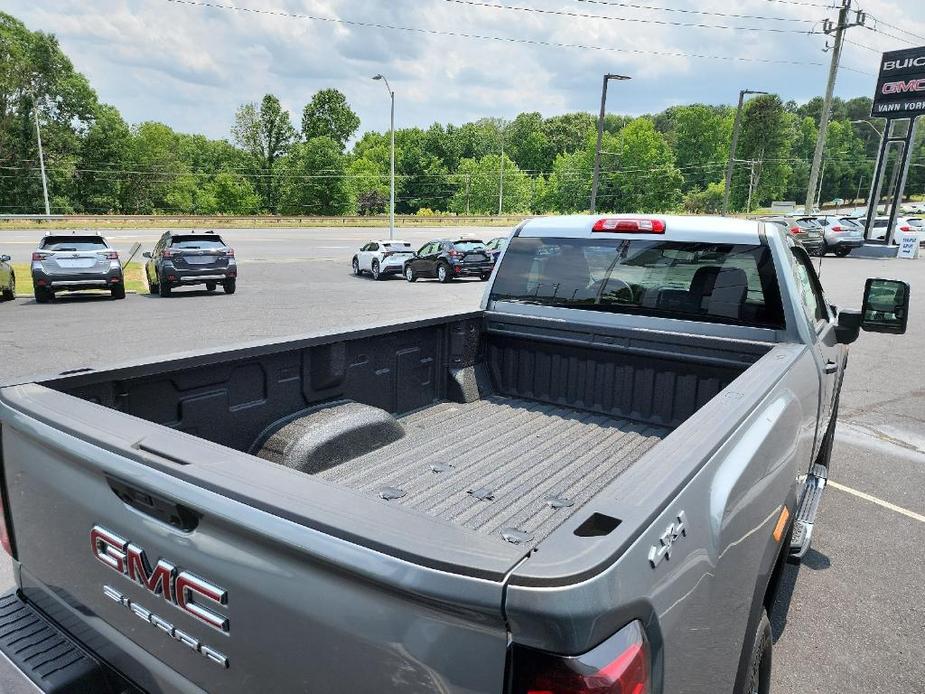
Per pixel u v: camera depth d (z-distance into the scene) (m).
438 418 3.65
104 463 1.52
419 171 135.50
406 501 2.54
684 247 3.42
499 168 130.00
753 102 137.50
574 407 3.91
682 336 3.45
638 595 1.12
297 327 12.51
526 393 4.09
